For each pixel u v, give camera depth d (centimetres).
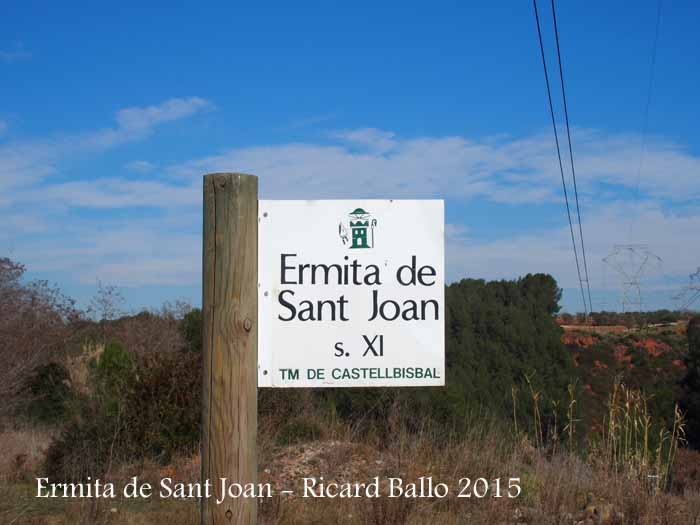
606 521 612
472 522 597
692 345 1925
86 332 1938
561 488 669
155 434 886
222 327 367
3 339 1461
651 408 1536
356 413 1038
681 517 618
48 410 1383
